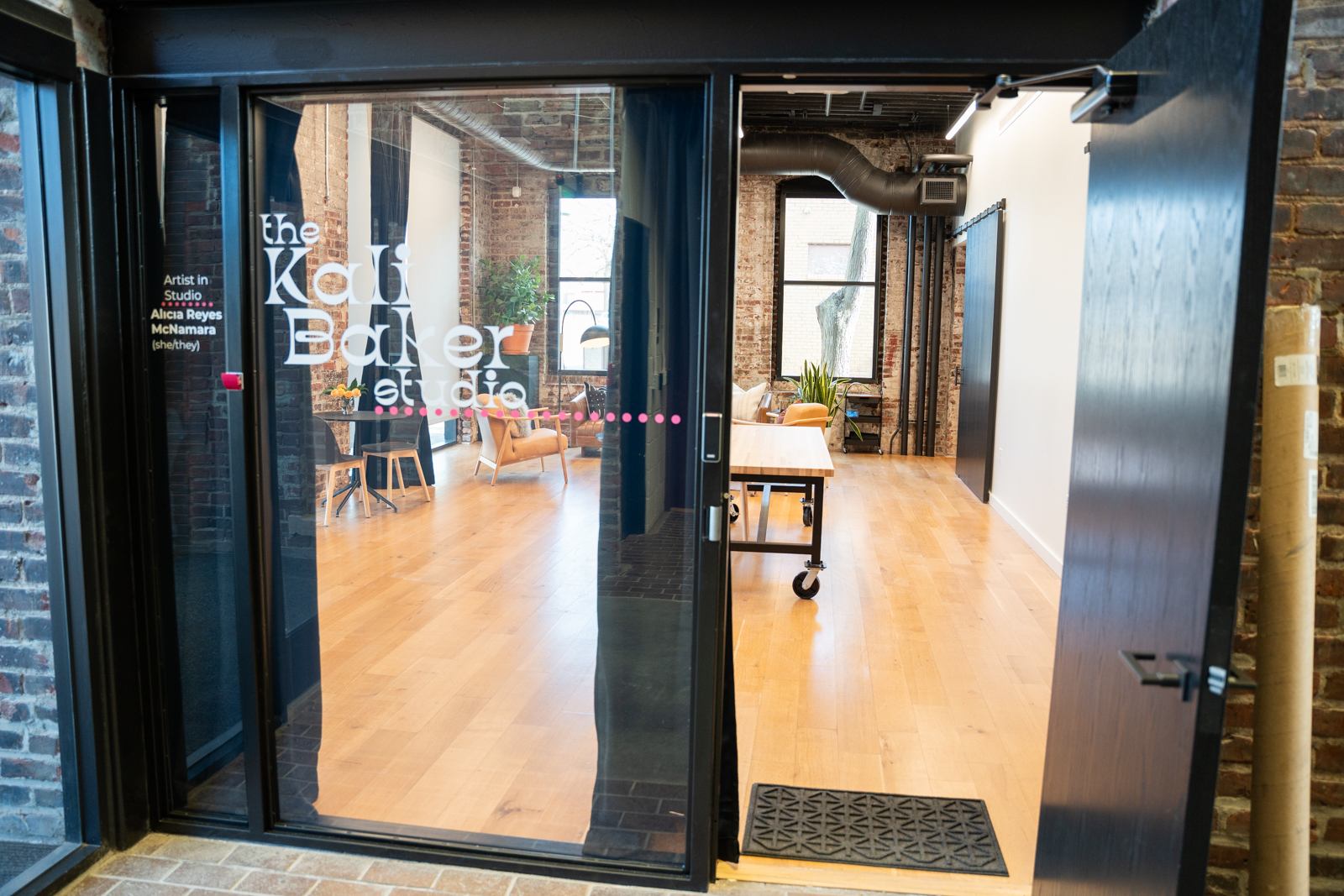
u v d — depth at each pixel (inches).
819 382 396.8
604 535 95.0
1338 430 78.0
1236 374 56.1
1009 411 279.4
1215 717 58.9
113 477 97.2
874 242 410.3
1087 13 83.0
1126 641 72.7
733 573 219.1
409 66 90.1
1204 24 61.4
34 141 90.5
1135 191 73.8
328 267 95.8
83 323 93.4
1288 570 68.8
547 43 88.4
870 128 399.9
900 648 167.0
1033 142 261.9
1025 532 253.8
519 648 98.2
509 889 94.7
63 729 98.7
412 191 93.6
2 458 95.2
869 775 119.6
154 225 97.6
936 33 84.5
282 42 91.9
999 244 296.4
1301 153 76.1
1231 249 56.6
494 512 97.0
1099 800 77.0
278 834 102.2
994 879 97.0
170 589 102.2
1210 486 58.6
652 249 91.0
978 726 134.3
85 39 91.3
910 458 402.9
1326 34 75.0
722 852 99.0
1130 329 74.1
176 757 104.9
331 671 101.4
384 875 96.8
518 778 99.2
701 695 92.9
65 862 95.6
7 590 97.2
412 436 97.3
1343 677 80.4
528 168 91.6
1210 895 85.4
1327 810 82.3
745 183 410.3
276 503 99.6
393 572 98.3
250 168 95.1
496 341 94.1
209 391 99.0
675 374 92.0
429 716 100.0
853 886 95.3
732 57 86.3
